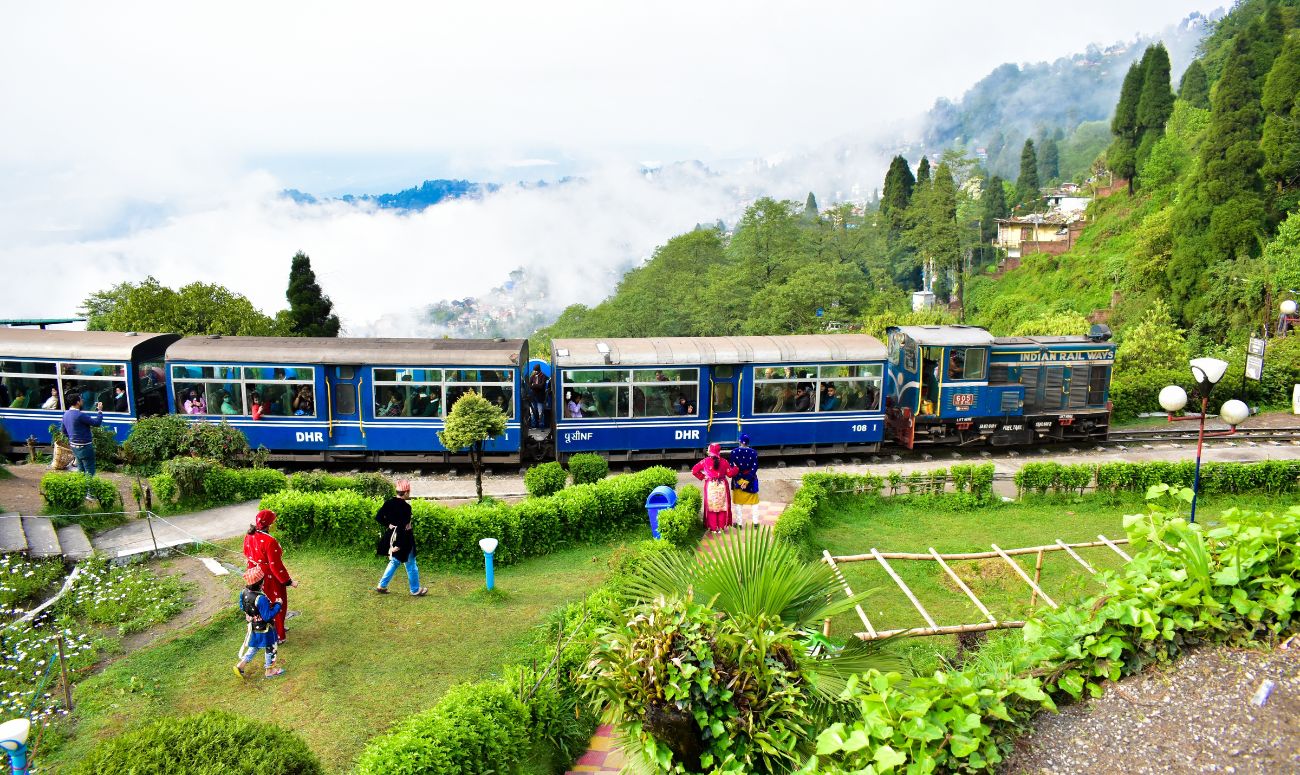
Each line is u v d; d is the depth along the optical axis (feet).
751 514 60.85
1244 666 20.16
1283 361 116.16
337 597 45.91
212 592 46.16
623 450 83.35
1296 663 20.02
